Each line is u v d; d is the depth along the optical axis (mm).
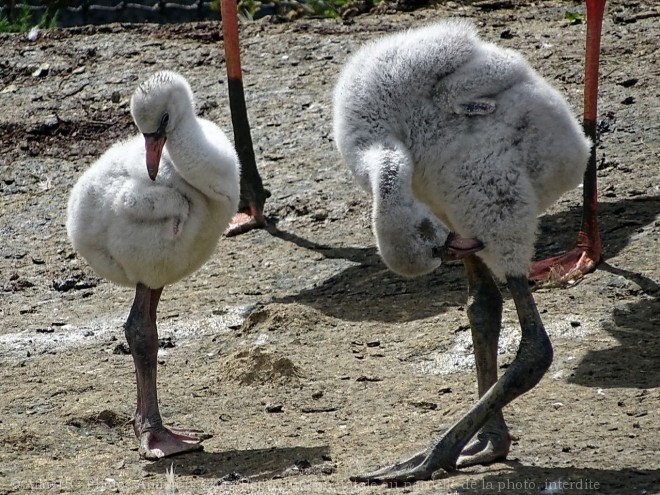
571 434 8734
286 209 15109
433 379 10430
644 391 9523
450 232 7828
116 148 10078
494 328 8500
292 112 17328
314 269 13516
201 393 10523
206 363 11305
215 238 10039
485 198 7887
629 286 11859
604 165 14773
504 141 7879
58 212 15672
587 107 12414
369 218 14609
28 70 19484
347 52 18891
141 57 19531
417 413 9695
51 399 10609
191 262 9984
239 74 14742
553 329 11039
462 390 10070
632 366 10094
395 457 8672
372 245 13961
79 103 18391
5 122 17984
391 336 11477
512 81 8023
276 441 9367
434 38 8133
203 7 23672
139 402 9617
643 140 15211
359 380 10523
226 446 9359
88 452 9461
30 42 20422
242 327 11977
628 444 8406
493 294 8555
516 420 9148
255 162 14992
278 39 19609
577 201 14195
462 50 8047
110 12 23766
